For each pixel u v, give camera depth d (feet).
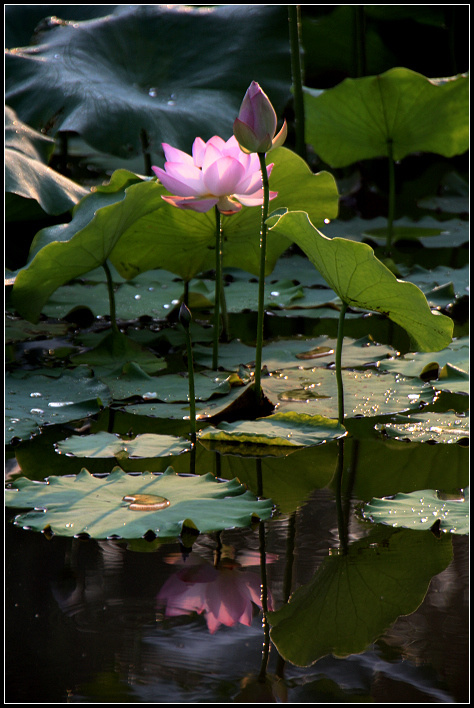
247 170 25.17
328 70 48.70
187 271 26.81
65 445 24.72
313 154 49.34
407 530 23.90
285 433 24.90
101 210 25.34
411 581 23.53
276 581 23.54
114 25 29.30
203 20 29.99
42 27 30.50
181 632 23.27
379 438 24.86
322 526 23.93
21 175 26.53
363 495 24.21
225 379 25.68
